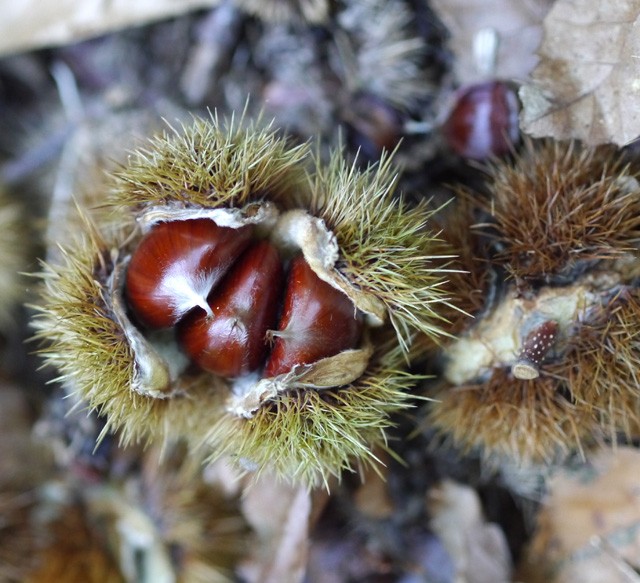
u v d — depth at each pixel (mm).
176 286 400
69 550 456
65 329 408
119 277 411
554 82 412
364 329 410
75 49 471
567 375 409
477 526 444
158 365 407
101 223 422
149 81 469
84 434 456
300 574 443
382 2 445
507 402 415
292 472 416
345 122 449
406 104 448
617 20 406
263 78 462
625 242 404
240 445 409
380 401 407
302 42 456
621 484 430
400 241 401
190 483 450
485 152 432
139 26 467
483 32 431
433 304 413
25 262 466
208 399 418
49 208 470
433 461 450
